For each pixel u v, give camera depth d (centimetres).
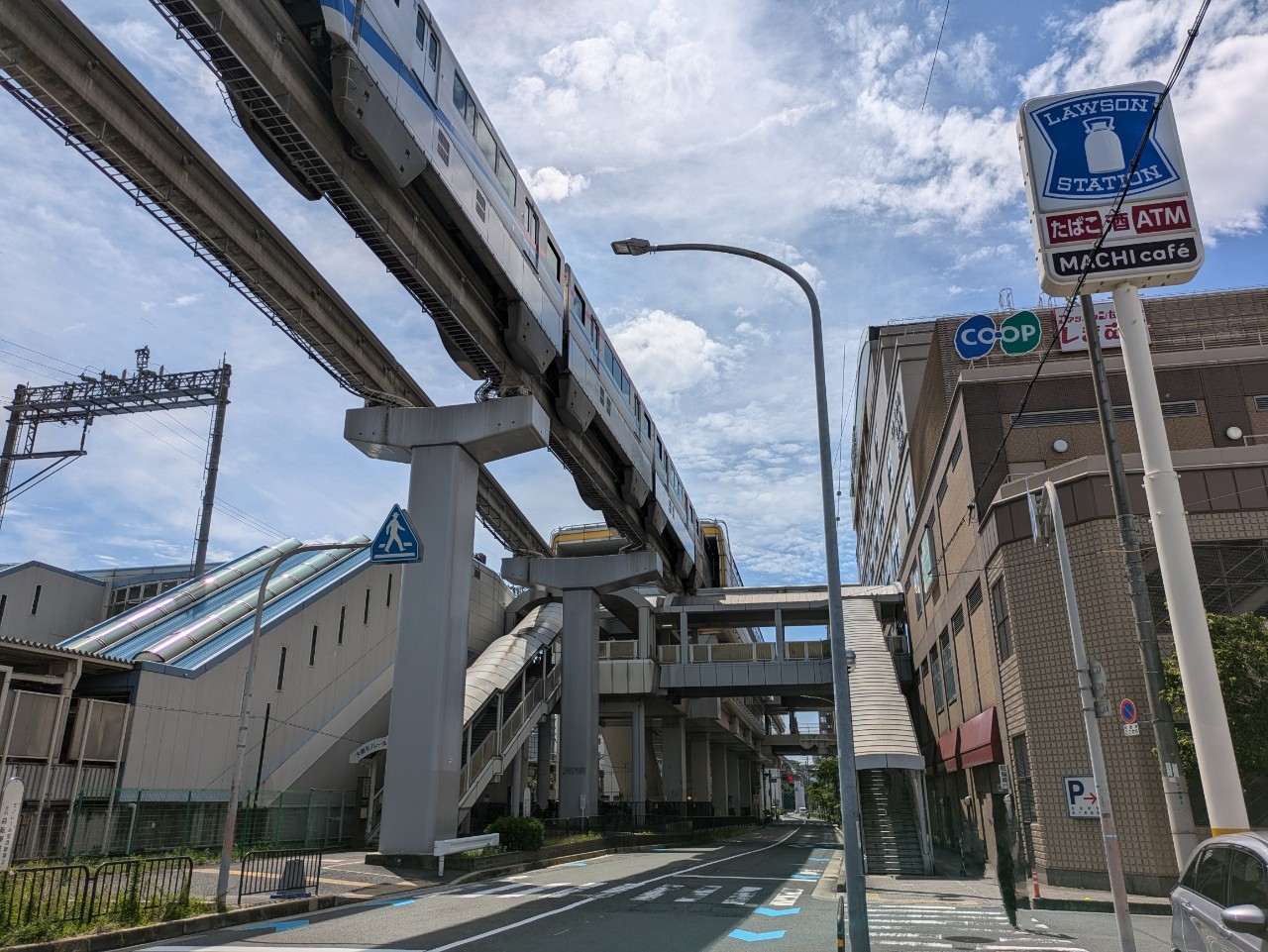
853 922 981
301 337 2530
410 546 1677
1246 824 1151
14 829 1195
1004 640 2367
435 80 2012
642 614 4522
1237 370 2788
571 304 3027
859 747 2886
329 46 1686
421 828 2162
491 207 2306
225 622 2845
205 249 2094
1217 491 2105
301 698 3002
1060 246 1475
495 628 4650
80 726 2166
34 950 995
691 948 1097
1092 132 1523
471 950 1066
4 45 1453
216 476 4388
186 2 1436
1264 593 2027
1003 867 1397
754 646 4512
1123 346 1415
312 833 2812
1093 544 2050
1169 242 1438
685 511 5016
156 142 1775
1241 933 620
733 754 7638
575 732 3800
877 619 4484
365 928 1252
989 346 3033
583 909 1476
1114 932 1331
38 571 3625
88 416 4466
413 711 2262
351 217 1986
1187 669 1226
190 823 2364
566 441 3159
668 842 3903
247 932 1220
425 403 3167
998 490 2511
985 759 2497
